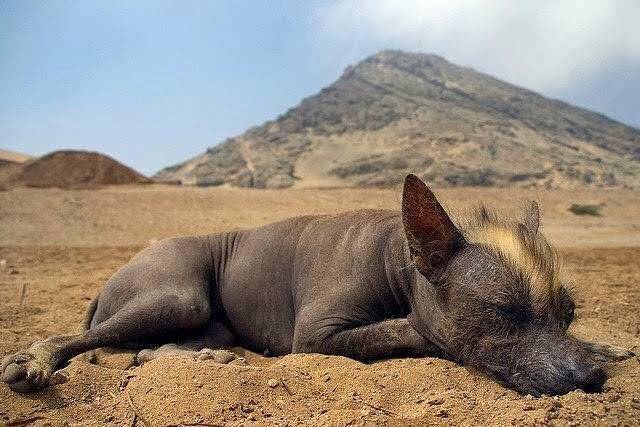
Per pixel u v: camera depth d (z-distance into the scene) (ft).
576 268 5.96
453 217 2.47
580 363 1.98
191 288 2.95
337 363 2.38
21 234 8.71
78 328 3.29
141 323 2.80
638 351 2.60
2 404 2.10
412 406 1.94
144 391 2.08
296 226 3.06
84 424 1.90
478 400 1.94
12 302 4.08
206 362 2.22
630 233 9.99
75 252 7.04
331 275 2.73
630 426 1.66
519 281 2.14
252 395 2.01
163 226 9.46
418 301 2.41
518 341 2.10
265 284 3.00
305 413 1.91
